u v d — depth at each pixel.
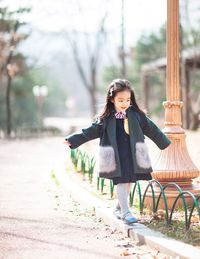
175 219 6.69
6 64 35.75
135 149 6.29
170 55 7.71
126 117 6.41
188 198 7.37
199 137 22.84
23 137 33.62
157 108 46.41
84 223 7.07
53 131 40.56
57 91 107.00
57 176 11.62
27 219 7.35
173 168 7.46
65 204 8.55
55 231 6.62
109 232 6.54
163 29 45.19
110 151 6.27
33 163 15.82
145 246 5.85
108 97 6.41
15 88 51.38
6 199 9.12
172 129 7.70
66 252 5.66
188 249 5.34
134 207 7.54
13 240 6.18
